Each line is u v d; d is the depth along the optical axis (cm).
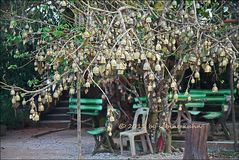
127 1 519
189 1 536
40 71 525
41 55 505
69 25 517
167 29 518
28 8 672
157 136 698
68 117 1173
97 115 829
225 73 830
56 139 939
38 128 1144
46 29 506
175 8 550
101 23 477
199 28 487
